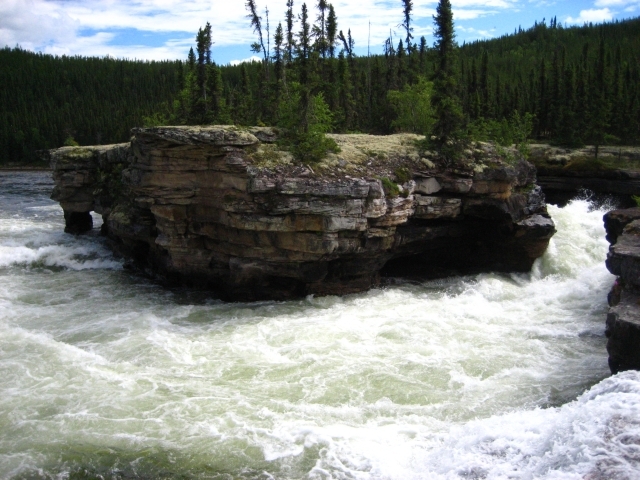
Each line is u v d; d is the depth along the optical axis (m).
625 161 61.09
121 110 127.69
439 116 30.48
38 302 27.16
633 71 89.25
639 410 12.85
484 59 76.75
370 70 70.75
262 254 26.02
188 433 15.43
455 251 32.53
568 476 11.09
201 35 41.78
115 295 28.31
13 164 113.50
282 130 28.00
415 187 28.59
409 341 21.75
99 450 14.66
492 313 25.33
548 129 79.62
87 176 41.47
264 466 14.09
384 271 31.47
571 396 17.48
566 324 24.05
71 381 18.17
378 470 13.77
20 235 42.97
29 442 14.95
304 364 19.72
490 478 12.27
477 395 17.67
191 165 26.44
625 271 18.72
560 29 161.50
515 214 31.20
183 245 28.00
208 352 20.77
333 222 24.84
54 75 153.25
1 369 18.88
